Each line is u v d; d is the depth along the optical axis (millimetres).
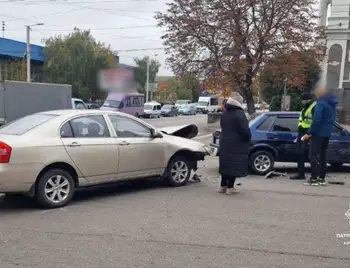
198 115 56781
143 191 7996
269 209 6629
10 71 42469
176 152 8367
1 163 6102
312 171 8719
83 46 40719
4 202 7074
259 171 9992
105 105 34031
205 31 23875
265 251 4773
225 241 5098
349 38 34781
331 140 10055
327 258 4590
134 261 4453
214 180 9359
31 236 5254
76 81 39625
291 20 23531
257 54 23953
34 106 18422
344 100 31156
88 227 5633
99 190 8086
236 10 23031
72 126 6977
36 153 6375
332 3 35219
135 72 27750
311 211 6539
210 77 24672
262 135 9984
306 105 9242
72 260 4473
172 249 4812
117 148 7371
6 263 4383
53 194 6648
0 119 17375
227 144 7492
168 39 25172
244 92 24922
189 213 6352
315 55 24703
